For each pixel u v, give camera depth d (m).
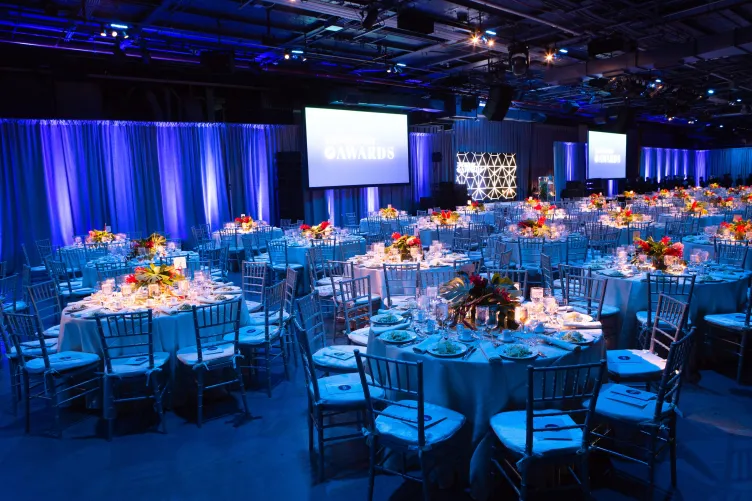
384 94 14.89
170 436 4.07
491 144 20.59
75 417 4.46
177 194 13.12
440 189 18.08
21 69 10.45
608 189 25.09
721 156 31.66
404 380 3.41
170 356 4.54
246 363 5.16
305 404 4.56
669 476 3.30
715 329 5.09
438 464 3.24
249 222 10.88
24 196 11.05
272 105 14.52
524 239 8.24
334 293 5.58
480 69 14.94
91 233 9.74
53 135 11.29
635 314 5.19
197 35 10.56
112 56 10.80
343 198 16.28
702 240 8.07
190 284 5.41
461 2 9.33
